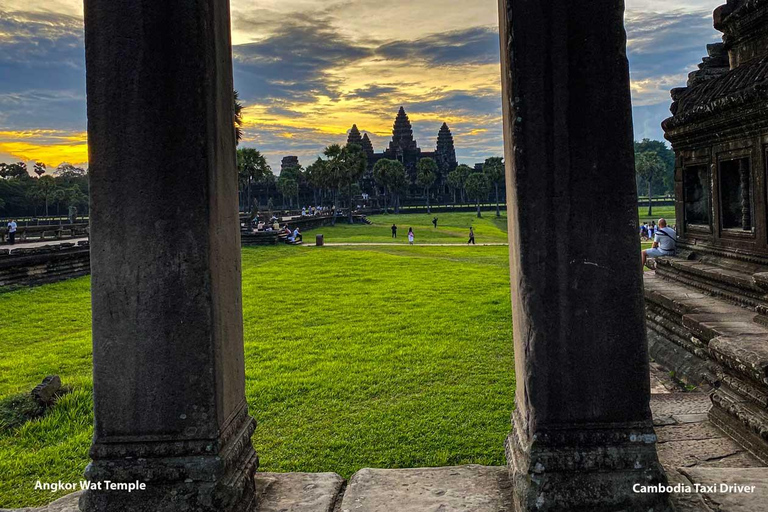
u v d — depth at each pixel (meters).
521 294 2.69
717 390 4.54
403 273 20.59
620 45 2.64
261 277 20.34
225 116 2.96
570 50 2.64
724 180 7.63
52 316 13.95
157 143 2.66
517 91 2.65
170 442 2.66
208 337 2.67
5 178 79.69
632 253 2.65
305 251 32.28
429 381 7.40
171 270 2.66
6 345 11.07
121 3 2.67
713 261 7.82
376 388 7.13
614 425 2.65
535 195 2.66
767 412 3.87
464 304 13.41
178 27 2.65
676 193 9.05
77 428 6.10
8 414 6.40
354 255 28.11
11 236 28.53
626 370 2.65
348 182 68.81
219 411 2.74
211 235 2.69
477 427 5.72
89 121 2.68
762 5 6.79
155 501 2.63
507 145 2.95
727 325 5.94
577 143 2.64
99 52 2.68
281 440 5.61
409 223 68.19
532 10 2.65
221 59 2.92
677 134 8.48
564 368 2.66
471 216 82.88
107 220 2.68
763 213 6.58
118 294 2.68
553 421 2.66
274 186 97.44
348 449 5.32
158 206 2.66
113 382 2.69
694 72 8.90
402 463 4.96
